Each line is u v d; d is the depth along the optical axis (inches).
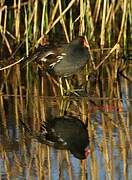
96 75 561.0
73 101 497.4
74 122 450.3
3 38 615.5
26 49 580.7
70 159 384.5
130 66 583.8
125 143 405.4
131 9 621.9
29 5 604.7
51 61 532.4
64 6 664.4
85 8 612.1
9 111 477.4
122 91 515.8
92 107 481.4
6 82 551.8
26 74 572.4
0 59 608.1
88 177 352.8
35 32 594.9
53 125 445.7
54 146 408.8
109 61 597.6
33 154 392.8
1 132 433.4
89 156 387.2
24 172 362.9
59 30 677.3
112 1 614.9
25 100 501.4
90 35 622.8
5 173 362.0
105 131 430.0
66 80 527.2
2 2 604.4
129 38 651.5
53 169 366.6
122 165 368.8
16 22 615.5
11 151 398.3
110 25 620.4
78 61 525.0
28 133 431.2
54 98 505.0
